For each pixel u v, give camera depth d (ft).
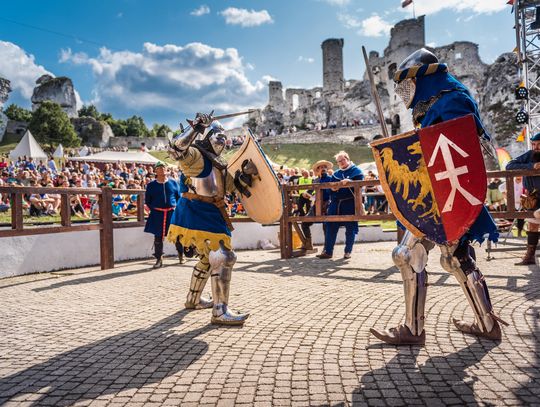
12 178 46.09
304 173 43.45
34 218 36.01
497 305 13.44
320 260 25.18
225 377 8.57
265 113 266.16
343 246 33.12
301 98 268.62
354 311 13.25
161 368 9.12
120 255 27.89
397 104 205.46
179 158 11.86
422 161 9.04
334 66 251.19
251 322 12.44
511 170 19.24
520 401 7.21
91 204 43.55
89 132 265.13
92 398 7.80
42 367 9.34
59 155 139.85
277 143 199.31
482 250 26.76
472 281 10.15
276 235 34.65
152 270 23.13
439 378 8.22
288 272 21.06
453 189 8.75
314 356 9.57
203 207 12.60
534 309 12.86
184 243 12.51
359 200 23.62
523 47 47.60
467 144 8.62
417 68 9.65
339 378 8.38
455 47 210.79
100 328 12.23
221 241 12.48
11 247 22.13
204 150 12.55
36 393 8.05
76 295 16.85
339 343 10.38
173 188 24.39
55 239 24.16
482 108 122.31
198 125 11.73
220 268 12.33
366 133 197.47
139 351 10.21
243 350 10.10
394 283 17.44
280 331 11.48
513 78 113.91
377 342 10.37
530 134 48.47
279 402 7.46
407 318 10.17
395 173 9.45
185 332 11.65
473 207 8.59
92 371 9.05
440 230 9.01
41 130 238.27
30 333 11.89
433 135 8.87
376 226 37.58
